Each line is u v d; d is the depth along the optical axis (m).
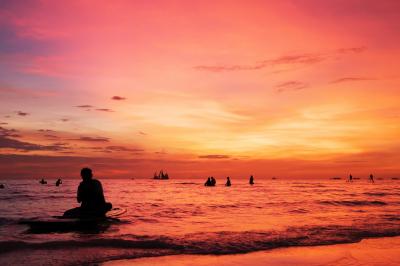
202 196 30.30
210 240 9.43
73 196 29.25
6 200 24.97
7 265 6.84
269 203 21.88
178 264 7.33
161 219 13.90
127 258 7.62
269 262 7.63
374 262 7.79
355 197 28.69
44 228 10.96
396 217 14.82
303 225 12.36
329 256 8.22
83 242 8.78
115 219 12.77
